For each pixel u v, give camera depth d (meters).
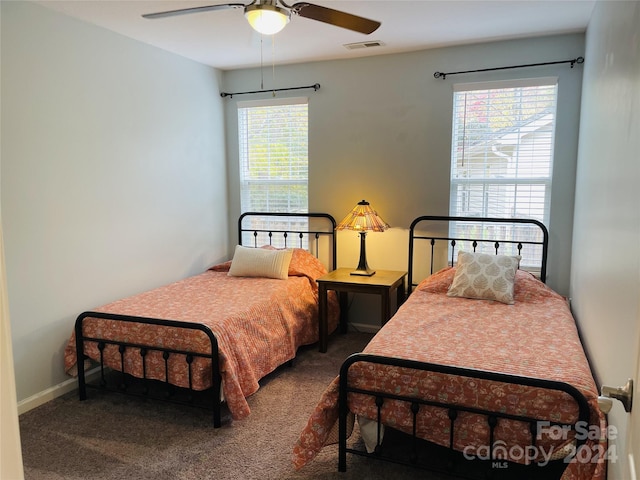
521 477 2.17
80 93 3.11
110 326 2.86
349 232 4.29
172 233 3.99
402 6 2.85
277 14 2.13
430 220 3.99
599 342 2.09
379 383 2.14
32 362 2.89
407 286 4.10
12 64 2.69
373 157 4.12
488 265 3.31
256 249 4.07
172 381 2.73
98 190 3.28
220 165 4.56
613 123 1.96
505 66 3.63
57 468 2.29
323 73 4.20
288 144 4.45
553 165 3.59
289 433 2.59
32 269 2.86
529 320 2.79
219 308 3.08
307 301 3.81
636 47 1.54
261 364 3.03
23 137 2.76
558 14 3.01
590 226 2.53
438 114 3.87
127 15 2.98
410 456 2.35
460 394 2.00
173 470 2.27
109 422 2.71
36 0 2.74
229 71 4.52
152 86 3.70
